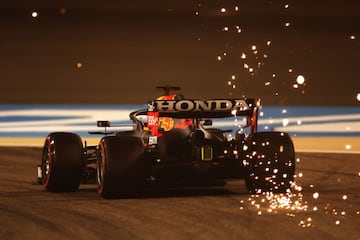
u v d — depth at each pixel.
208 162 34.12
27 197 34.91
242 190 36.59
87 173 37.22
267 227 28.11
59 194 35.78
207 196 34.81
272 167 34.38
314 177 40.66
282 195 34.72
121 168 33.19
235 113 33.94
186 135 34.75
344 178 40.31
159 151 34.34
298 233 27.14
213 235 26.92
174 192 36.06
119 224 28.78
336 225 28.36
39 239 26.58
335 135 55.22
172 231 27.55
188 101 34.03
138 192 33.78
